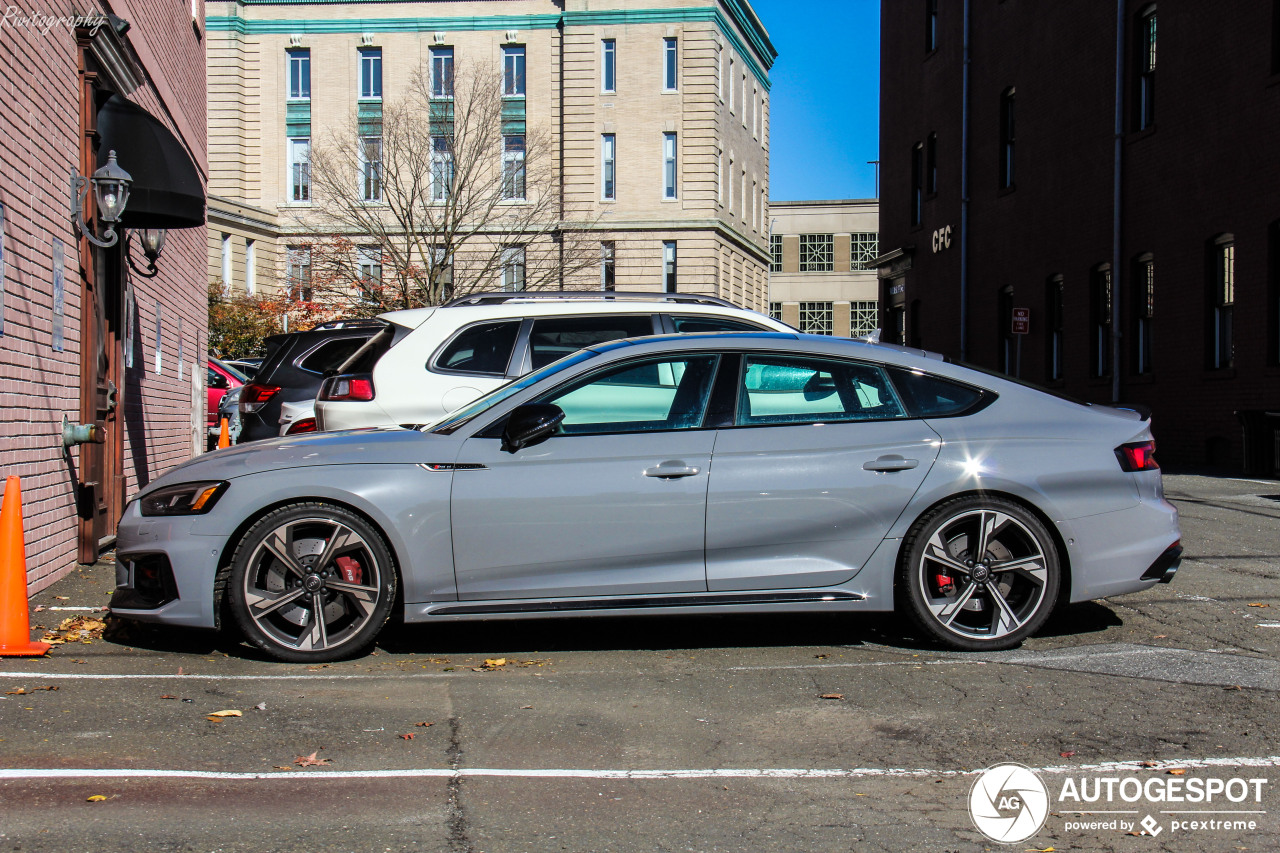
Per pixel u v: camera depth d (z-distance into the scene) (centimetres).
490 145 4262
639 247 4906
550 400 586
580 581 571
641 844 353
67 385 848
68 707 490
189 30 1517
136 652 593
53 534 809
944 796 393
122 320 1035
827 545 577
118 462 1015
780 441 579
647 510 568
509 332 845
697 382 591
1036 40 2395
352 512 568
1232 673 541
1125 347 2072
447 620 572
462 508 566
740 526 571
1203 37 1834
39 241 780
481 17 4869
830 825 368
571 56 4850
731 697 511
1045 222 2366
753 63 5659
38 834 355
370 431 614
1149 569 590
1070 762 425
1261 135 1697
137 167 942
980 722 471
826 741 450
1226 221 1780
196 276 1600
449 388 825
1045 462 579
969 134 2719
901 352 604
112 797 387
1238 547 918
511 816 374
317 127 4878
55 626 656
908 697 508
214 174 4850
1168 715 479
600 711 490
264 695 512
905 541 580
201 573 562
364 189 4531
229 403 1794
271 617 575
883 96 3325
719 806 384
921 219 3047
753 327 880
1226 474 1644
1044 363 2367
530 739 453
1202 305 1845
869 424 586
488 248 4550
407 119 4247
